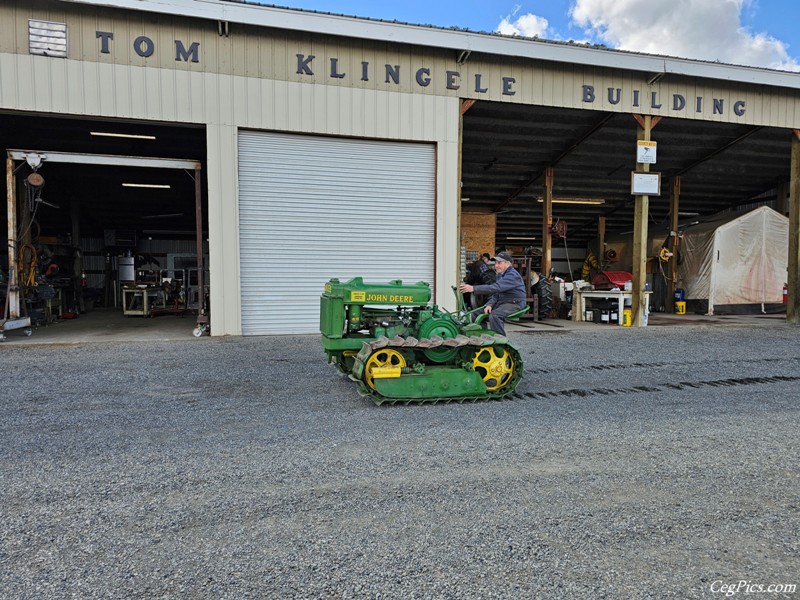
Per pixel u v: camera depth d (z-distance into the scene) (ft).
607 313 35.65
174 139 35.19
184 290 43.96
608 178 48.03
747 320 37.91
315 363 20.43
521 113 35.58
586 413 13.94
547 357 22.48
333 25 26.68
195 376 18.13
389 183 29.40
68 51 24.45
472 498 8.70
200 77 26.08
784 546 7.29
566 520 7.97
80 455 10.61
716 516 8.15
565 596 6.10
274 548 7.13
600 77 31.78
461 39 28.43
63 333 28.78
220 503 8.46
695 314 43.70
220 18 25.31
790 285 35.76
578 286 38.27
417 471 9.83
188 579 6.39
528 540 7.37
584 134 38.47
